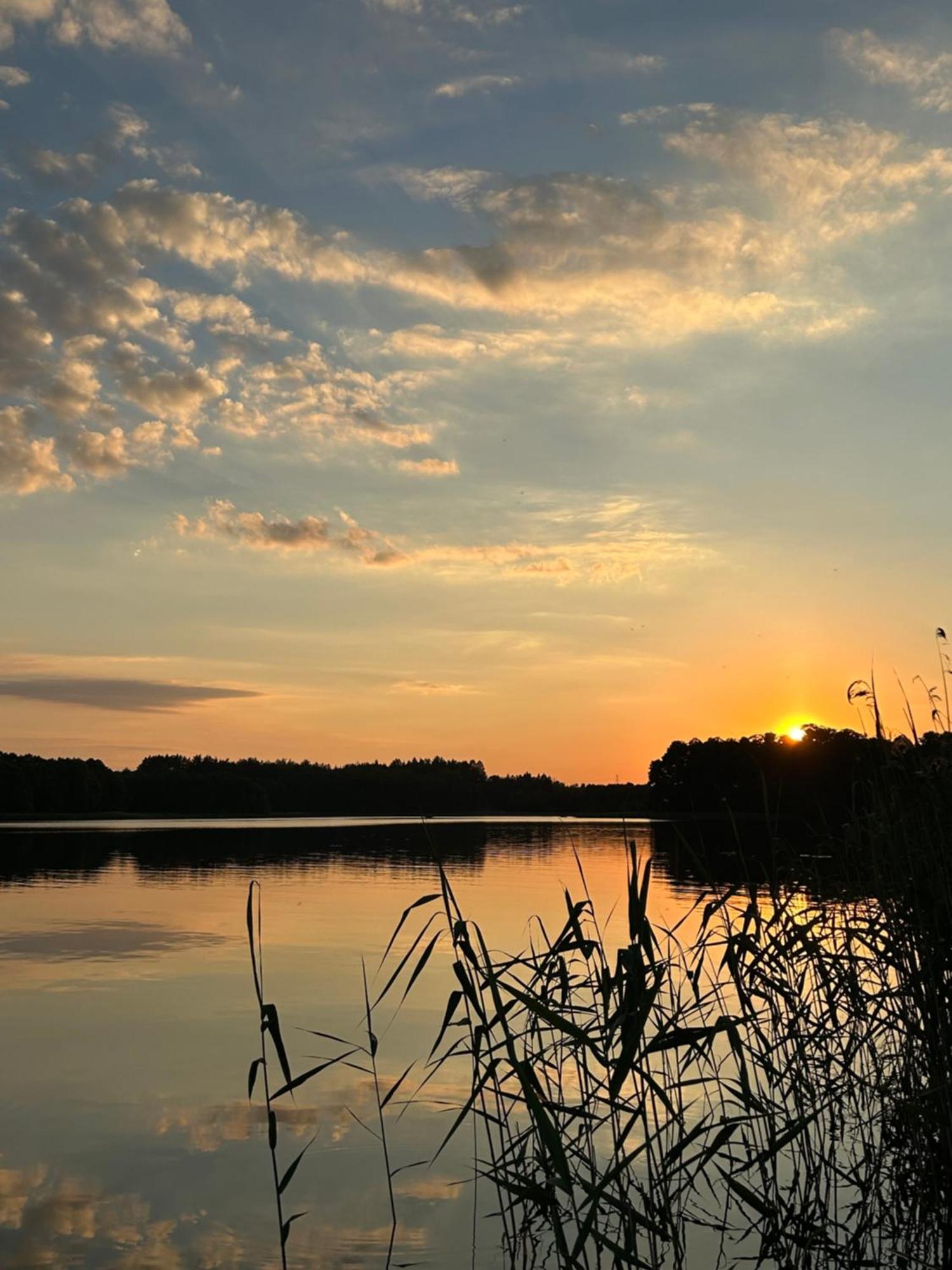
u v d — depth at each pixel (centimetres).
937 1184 538
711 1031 488
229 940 1342
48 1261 457
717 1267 469
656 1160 585
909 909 547
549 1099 507
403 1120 651
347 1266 455
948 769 557
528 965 552
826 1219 519
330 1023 891
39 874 2372
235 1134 621
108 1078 733
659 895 1783
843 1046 629
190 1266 453
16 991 1028
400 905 1728
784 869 625
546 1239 489
